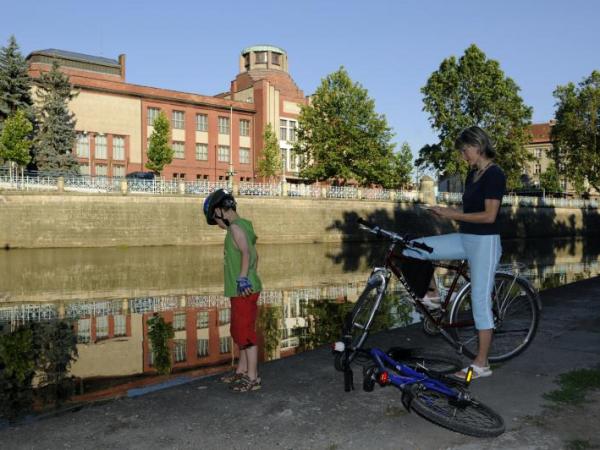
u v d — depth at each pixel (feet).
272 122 193.57
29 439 11.14
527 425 11.78
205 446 10.83
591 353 17.15
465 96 159.12
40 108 137.59
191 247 113.50
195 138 179.63
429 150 163.63
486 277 14.40
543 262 93.30
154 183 119.55
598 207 204.23
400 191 155.94
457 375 13.67
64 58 171.83
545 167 267.80
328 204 138.10
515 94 157.07
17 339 37.14
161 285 63.26
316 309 47.88
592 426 11.73
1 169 120.88
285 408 12.84
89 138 157.38
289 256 100.68
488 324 14.49
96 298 54.49
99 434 11.39
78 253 98.78
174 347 34.78
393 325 27.20
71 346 35.19
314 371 15.87
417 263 15.43
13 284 63.41
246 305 14.23
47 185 112.88
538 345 18.12
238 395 13.79
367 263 89.15
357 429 11.62
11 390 25.14
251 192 131.13
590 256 108.99
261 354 31.86
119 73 181.57
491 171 14.11
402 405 12.98
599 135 186.09
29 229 106.52
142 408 12.86
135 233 114.73
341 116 148.15
